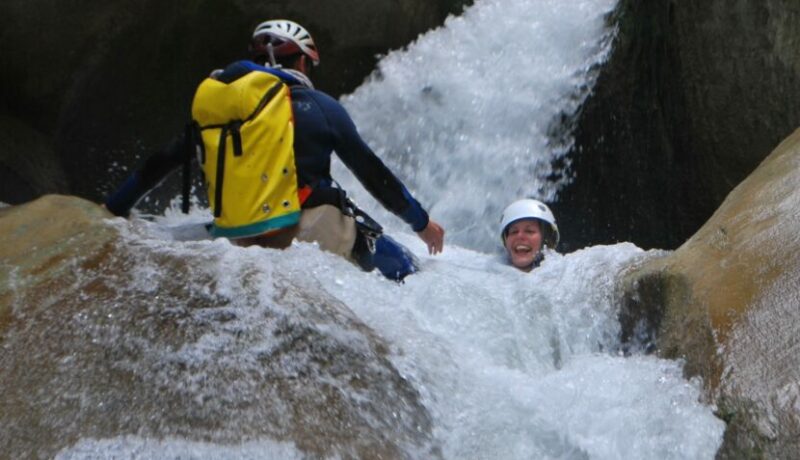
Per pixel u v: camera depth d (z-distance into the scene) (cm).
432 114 1861
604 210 1777
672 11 1636
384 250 1112
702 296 923
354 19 1900
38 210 1025
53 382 822
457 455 835
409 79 1897
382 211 1750
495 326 987
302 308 876
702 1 1591
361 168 1105
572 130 1777
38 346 850
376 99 1902
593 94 1761
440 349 913
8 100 1659
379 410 834
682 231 1719
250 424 795
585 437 843
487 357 948
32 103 1670
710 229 1016
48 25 1648
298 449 786
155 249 948
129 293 891
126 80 1756
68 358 839
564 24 1819
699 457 816
